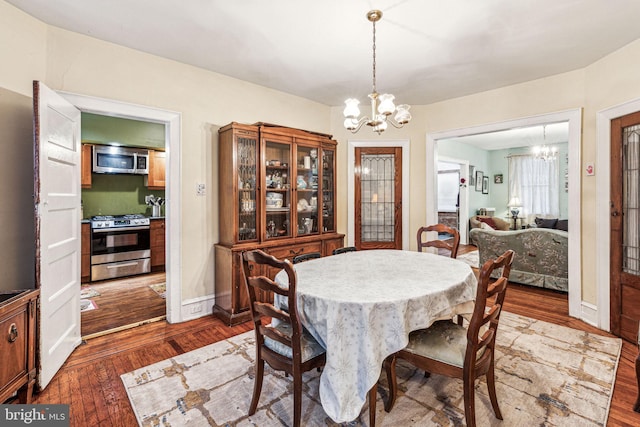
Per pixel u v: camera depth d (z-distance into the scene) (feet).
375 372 4.70
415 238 13.99
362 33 7.91
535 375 6.73
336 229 12.89
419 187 13.92
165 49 8.80
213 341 8.50
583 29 7.70
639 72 8.16
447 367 4.98
